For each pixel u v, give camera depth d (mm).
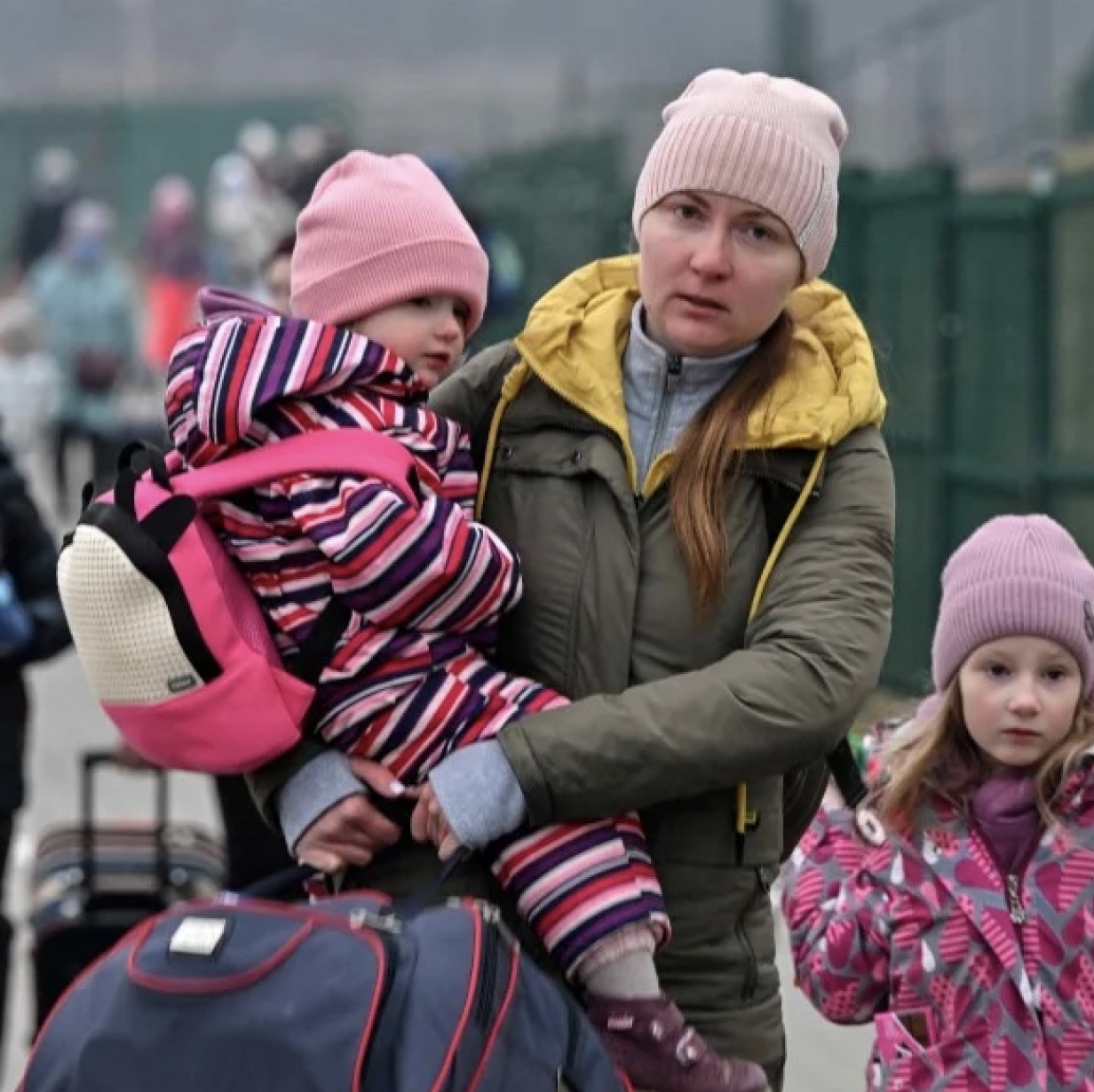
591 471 7383
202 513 7211
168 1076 6172
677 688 6984
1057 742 8242
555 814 6953
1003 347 19812
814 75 42406
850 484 7375
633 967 7023
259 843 11508
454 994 6281
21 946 14906
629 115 59000
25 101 108188
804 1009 14297
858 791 7848
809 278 7508
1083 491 19031
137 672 6969
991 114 39750
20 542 12078
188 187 82312
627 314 7719
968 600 8320
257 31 120000
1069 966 8133
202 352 7293
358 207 7625
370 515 6965
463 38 115688
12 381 37781
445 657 7137
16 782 12016
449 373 8234
